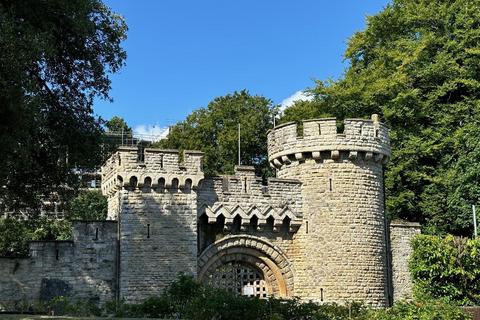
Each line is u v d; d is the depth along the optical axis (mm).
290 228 33000
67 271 29484
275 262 32844
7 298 28641
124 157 30312
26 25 20781
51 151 25656
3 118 19938
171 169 30922
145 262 29953
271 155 34906
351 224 32438
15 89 19547
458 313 24219
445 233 43594
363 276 32125
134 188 30391
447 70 46312
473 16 47062
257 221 32562
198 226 31781
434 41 47344
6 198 27688
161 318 24250
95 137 25969
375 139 33406
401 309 24750
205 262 31547
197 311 22812
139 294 29609
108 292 29719
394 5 50844
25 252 47219
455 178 42531
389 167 45156
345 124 32969
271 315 22703
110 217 32750
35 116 20891
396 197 44594
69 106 25797
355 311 25203
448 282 30969
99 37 25500
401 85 46406
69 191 27719
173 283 27500
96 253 29953
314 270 32250
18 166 22828
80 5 22516
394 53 47781
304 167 33344
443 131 45188
